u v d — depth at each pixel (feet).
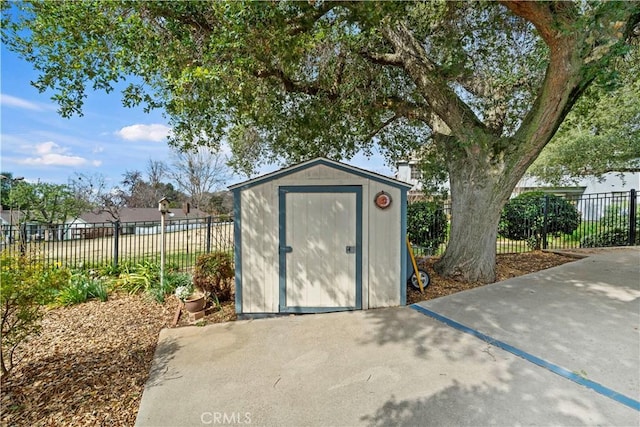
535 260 23.75
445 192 28.37
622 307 13.61
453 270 19.25
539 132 15.92
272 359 10.85
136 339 13.26
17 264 9.95
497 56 21.20
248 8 11.26
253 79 17.11
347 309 15.31
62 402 8.97
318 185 15.21
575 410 7.53
